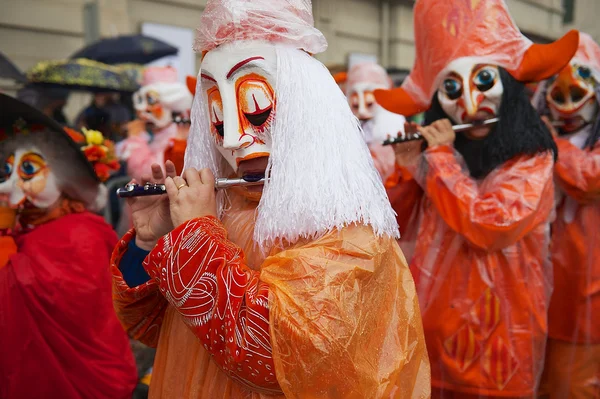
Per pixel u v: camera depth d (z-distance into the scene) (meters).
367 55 6.45
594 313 2.36
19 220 2.11
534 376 1.96
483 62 1.97
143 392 2.74
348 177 1.04
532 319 1.95
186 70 6.26
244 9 1.07
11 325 1.83
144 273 1.29
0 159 1.99
